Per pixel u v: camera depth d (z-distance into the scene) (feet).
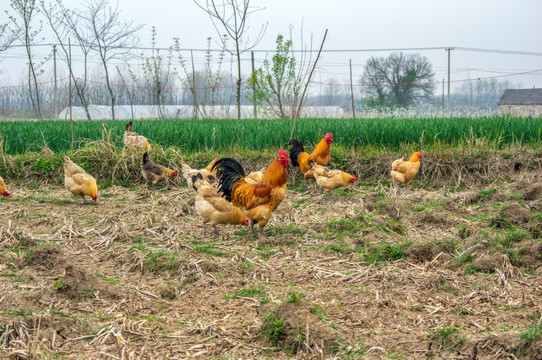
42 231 27.37
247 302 18.21
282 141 46.88
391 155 40.55
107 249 24.29
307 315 15.67
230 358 14.51
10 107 154.40
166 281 20.36
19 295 17.98
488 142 42.60
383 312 17.33
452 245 23.47
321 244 24.63
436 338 15.28
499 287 19.08
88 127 53.88
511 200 31.50
